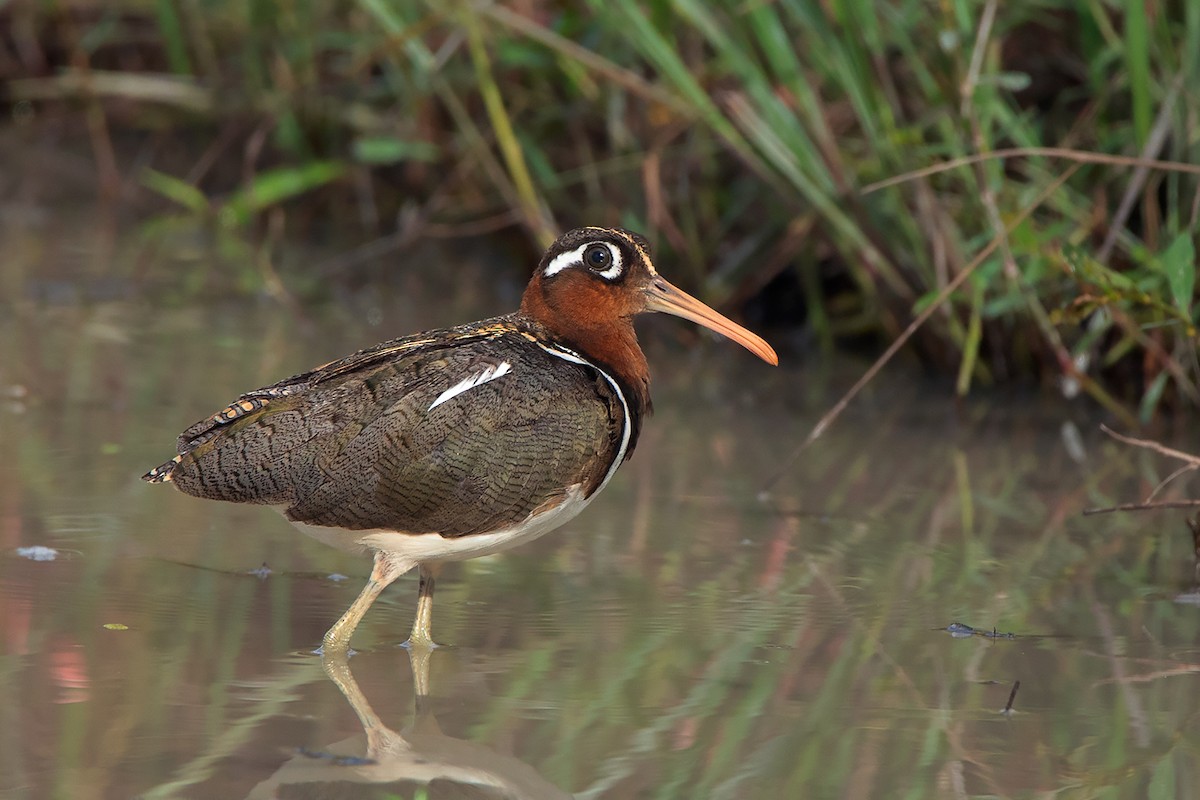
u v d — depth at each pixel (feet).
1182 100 43.37
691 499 38.17
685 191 53.01
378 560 28.66
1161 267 40.04
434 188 61.26
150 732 24.21
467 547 28.73
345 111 61.62
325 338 50.42
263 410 28.17
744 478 40.01
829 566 33.68
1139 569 33.99
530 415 28.86
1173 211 42.29
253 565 32.48
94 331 49.83
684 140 54.70
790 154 46.73
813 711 25.98
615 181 54.54
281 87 61.98
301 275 58.23
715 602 31.27
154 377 45.24
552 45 48.88
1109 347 47.29
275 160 66.08
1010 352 49.37
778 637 29.40
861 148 49.49
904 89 49.67
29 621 28.50
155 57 69.46
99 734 24.04
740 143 47.62
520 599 31.32
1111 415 46.65
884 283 49.49
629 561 33.68
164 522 34.63
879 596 31.86
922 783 23.38
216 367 46.47
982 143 41.52
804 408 46.75
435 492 28.12
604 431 29.63
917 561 34.19
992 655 28.71
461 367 28.86
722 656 28.35
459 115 53.62
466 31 52.75
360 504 27.91
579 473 29.27
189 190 61.46
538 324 31.48
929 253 46.80
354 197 64.69
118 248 60.13
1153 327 42.98
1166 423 45.57
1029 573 33.55
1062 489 39.81
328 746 24.04
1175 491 39.65
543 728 25.12
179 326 51.08
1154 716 25.99
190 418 41.63
